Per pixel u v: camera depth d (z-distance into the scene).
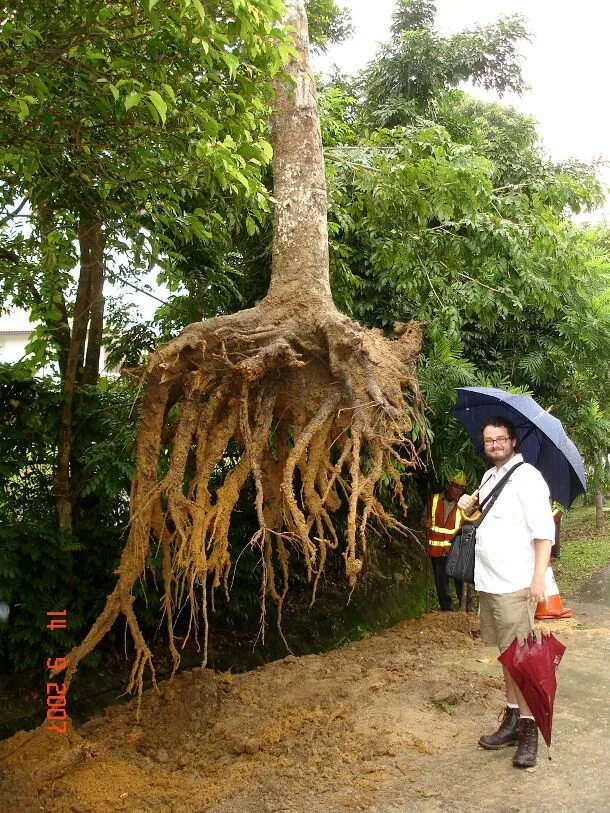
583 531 14.52
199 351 3.91
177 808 3.33
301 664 5.57
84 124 4.61
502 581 3.53
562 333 9.45
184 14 3.43
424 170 6.22
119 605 4.12
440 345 7.92
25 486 6.05
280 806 3.24
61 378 6.41
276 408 4.32
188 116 4.23
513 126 10.45
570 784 3.28
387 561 9.40
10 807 3.34
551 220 7.23
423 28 9.79
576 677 4.91
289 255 4.46
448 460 7.94
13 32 3.57
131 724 4.43
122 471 5.75
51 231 6.20
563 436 3.95
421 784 3.38
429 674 5.06
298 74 4.77
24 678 5.30
